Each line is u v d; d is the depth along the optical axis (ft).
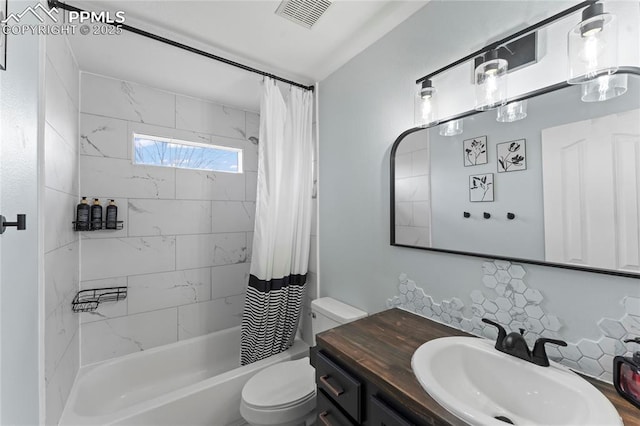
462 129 3.72
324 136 6.54
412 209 4.41
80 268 6.00
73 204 5.48
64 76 4.73
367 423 2.85
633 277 2.41
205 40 5.14
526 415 2.61
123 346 6.48
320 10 4.40
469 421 2.04
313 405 4.58
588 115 2.65
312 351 3.73
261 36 5.03
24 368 2.98
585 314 2.72
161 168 7.01
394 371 2.77
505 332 3.05
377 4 4.26
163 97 7.06
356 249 5.63
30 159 3.16
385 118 4.96
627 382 2.27
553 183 2.88
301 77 6.53
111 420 4.39
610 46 2.35
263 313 6.16
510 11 3.26
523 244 3.12
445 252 3.92
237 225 8.19
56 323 4.24
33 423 3.21
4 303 2.52
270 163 6.14
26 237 3.05
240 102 7.87
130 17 4.50
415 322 4.04
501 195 3.31
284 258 6.42
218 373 7.20
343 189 5.97
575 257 2.73
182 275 7.27
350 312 5.40
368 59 5.31
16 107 2.80
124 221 6.50
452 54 3.88
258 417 4.26
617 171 2.49
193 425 5.02
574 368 2.78
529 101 3.05
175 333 7.16
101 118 6.25
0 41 2.26
